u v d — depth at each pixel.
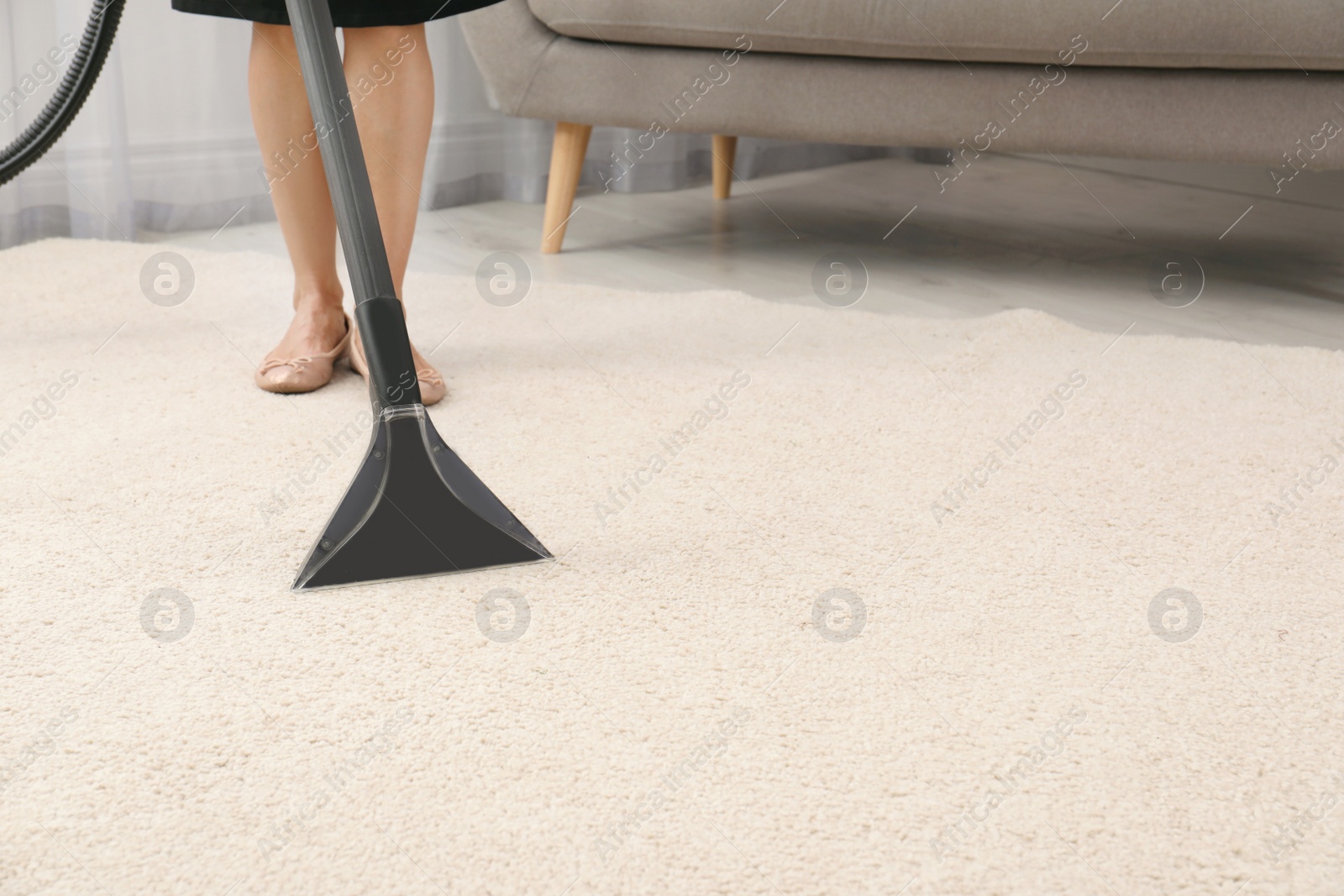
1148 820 0.53
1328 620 0.72
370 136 1.13
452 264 1.79
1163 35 1.48
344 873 0.48
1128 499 0.92
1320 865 0.50
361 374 1.22
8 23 1.80
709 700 0.62
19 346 1.30
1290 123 1.49
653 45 1.74
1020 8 1.52
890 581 0.77
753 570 0.78
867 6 1.59
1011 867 0.49
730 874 0.49
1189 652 0.68
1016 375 1.25
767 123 1.73
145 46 1.98
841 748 0.58
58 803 0.52
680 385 1.21
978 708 0.62
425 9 1.11
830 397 1.17
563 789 0.54
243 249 1.90
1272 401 1.17
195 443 1.01
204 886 0.47
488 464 0.97
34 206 1.93
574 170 1.87
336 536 0.76
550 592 0.74
